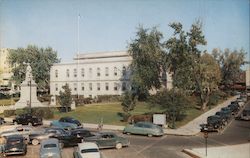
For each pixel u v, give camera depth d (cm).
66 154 2450
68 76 8862
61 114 5262
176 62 5947
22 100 5838
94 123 4312
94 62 8531
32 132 2930
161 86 7356
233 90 9219
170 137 3284
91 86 8575
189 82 5778
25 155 2422
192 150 2498
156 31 7169
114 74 8275
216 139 3139
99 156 2041
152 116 4141
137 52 7275
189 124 4197
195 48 5853
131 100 4384
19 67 8994
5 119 4847
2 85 9225
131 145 2806
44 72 9412
